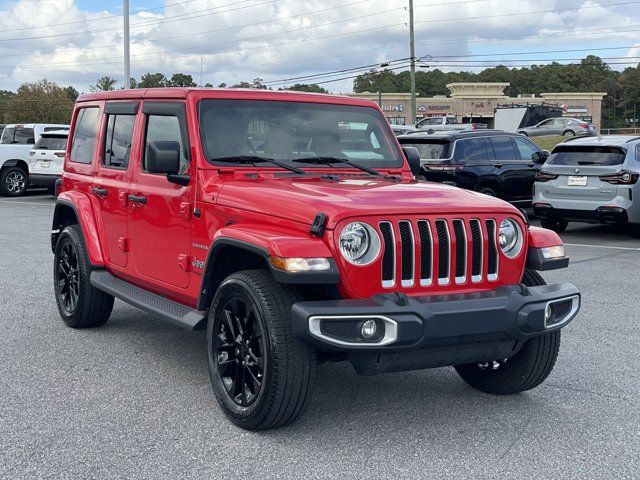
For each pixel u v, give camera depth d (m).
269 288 4.30
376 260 4.21
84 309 6.71
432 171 13.80
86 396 5.13
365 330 4.00
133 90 6.20
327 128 5.73
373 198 4.45
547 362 4.93
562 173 13.36
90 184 6.68
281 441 4.39
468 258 4.46
